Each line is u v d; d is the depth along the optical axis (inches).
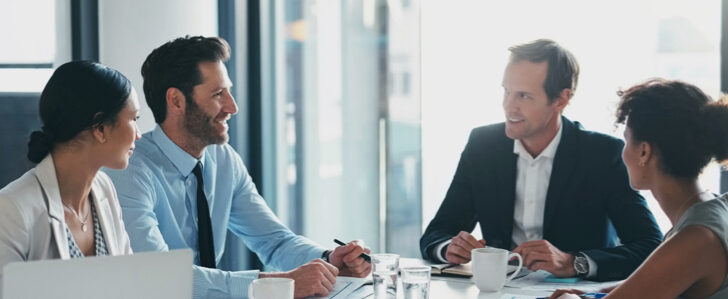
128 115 69.4
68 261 47.9
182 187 93.0
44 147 66.7
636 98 66.4
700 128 63.4
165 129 93.0
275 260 99.2
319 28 151.5
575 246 98.1
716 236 60.3
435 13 142.1
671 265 59.6
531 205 101.3
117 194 85.6
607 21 130.1
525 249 84.2
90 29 122.3
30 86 118.0
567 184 99.0
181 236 92.0
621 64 130.0
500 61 137.6
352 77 149.9
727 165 64.5
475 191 104.0
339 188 152.4
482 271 75.1
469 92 140.7
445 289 76.8
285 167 155.0
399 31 145.5
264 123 154.6
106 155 68.7
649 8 128.3
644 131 65.3
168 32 134.9
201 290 77.0
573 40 132.1
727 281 60.9
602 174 98.4
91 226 73.2
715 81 125.7
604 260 83.3
